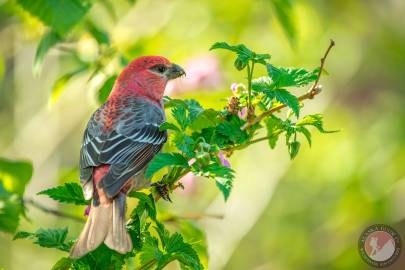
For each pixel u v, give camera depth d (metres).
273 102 7.07
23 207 9.08
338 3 15.23
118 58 10.04
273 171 13.98
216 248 13.26
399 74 15.70
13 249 13.97
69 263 6.60
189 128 7.26
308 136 6.86
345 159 14.50
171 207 12.91
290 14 10.27
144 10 13.71
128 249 6.36
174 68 9.21
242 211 13.59
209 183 13.50
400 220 14.31
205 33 13.95
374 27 15.62
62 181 10.59
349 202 14.40
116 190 7.05
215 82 11.15
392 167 14.49
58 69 13.41
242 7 14.15
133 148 7.88
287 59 14.27
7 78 14.61
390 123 14.93
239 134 6.86
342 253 14.57
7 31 13.21
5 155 14.06
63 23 9.10
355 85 15.45
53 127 13.97
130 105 8.46
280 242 14.70
